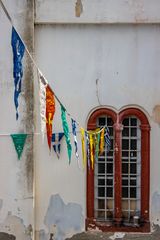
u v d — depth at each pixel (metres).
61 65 12.53
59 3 12.44
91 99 12.56
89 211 12.66
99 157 12.75
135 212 12.79
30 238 12.40
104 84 12.56
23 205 12.38
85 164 12.51
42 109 9.27
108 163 12.77
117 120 12.61
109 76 12.56
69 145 10.43
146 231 12.66
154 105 12.57
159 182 12.65
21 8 12.17
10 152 12.33
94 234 12.67
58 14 12.43
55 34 12.53
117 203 12.70
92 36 12.54
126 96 12.57
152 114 12.59
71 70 12.55
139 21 12.38
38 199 12.62
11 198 12.37
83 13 12.41
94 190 12.72
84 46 12.53
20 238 12.41
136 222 12.70
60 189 12.62
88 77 12.55
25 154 12.33
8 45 12.20
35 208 12.59
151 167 12.65
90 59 12.55
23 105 12.25
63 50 12.53
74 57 12.54
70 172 12.61
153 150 12.63
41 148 12.57
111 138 12.76
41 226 12.62
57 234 12.66
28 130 12.29
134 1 12.38
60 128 12.52
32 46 12.21
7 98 12.27
